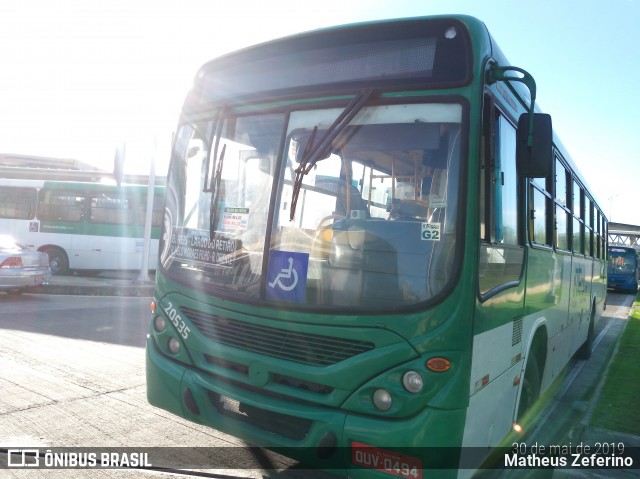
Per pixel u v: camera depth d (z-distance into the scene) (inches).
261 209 146.9
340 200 137.2
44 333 339.9
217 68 170.4
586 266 335.3
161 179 735.7
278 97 151.3
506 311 145.8
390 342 120.6
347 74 142.4
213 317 148.0
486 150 131.7
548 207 211.2
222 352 143.1
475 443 125.2
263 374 134.6
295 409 128.2
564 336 250.2
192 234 161.8
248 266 145.3
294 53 152.6
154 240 729.0
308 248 135.9
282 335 134.0
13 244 504.1
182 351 154.4
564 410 245.1
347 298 128.7
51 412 202.7
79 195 722.8
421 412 117.2
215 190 156.8
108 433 186.1
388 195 132.3
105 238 719.7
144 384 241.1
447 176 125.4
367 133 135.4
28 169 949.8
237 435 139.6
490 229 132.3
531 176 135.9
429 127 129.1
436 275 121.6
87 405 211.9
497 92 142.6
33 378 243.4
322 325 128.0
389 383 119.4
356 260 129.8
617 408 240.2
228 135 159.3
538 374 196.4
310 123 143.6
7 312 419.2
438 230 123.9
